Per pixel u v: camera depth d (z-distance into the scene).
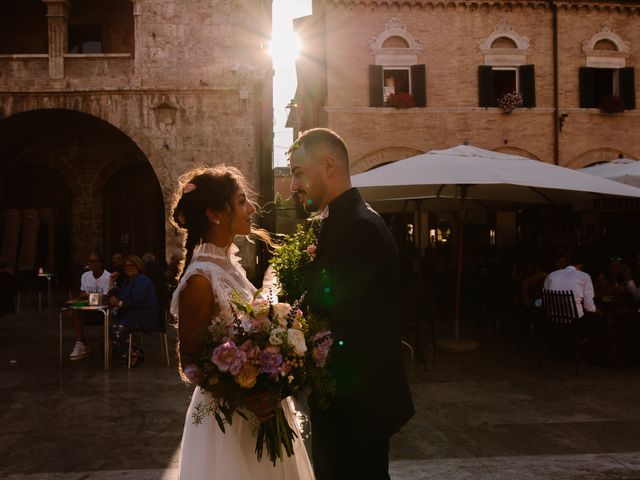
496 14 18.91
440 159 8.46
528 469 4.25
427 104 18.80
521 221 19.92
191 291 2.34
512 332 10.68
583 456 4.50
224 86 15.84
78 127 19.22
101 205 19.66
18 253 18.42
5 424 5.55
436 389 6.64
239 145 15.93
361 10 18.58
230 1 15.84
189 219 2.56
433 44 18.78
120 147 19.59
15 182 19.59
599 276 9.59
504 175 7.77
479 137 18.88
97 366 8.16
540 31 19.09
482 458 4.49
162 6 15.78
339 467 2.45
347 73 18.58
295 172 2.69
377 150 18.62
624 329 7.84
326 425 2.47
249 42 15.92
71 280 19.53
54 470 4.39
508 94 18.77
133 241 19.89
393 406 2.41
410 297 7.91
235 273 2.59
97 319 8.97
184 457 2.46
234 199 2.56
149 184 19.98
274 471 2.49
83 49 19.98
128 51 19.89
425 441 4.93
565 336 7.96
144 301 8.26
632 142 19.39
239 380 2.20
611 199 10.72
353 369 2.38
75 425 5.51
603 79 19.75
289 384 2.31
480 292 11.60
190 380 2.28
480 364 7.98
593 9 19.17
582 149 19.16
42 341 10.24
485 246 20.39
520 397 6.29
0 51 19.55
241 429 2.47
